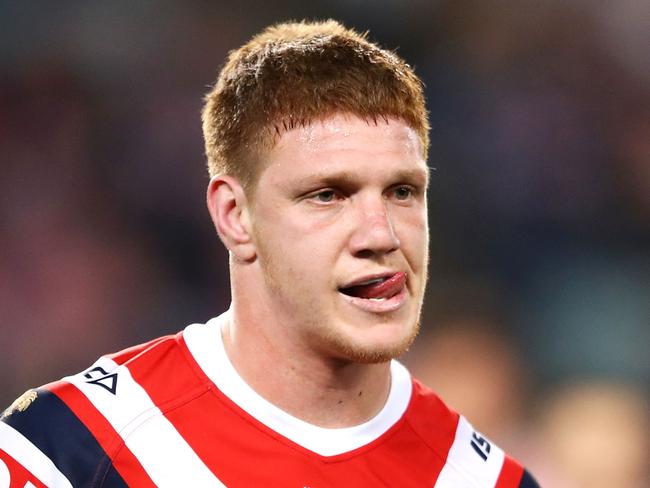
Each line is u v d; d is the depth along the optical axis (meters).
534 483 7.93
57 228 21.98
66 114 23.20
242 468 6.80
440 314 21.48
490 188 23.75
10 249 21.47
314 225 6.36
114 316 21.27
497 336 21.33
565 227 23.53
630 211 23.81
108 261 21.72
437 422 7.74
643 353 21.42
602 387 20.66
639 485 18.45
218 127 6.86
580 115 24.77
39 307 21.00
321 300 6.41
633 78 25.19
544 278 22.75
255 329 6.92
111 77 23.72
